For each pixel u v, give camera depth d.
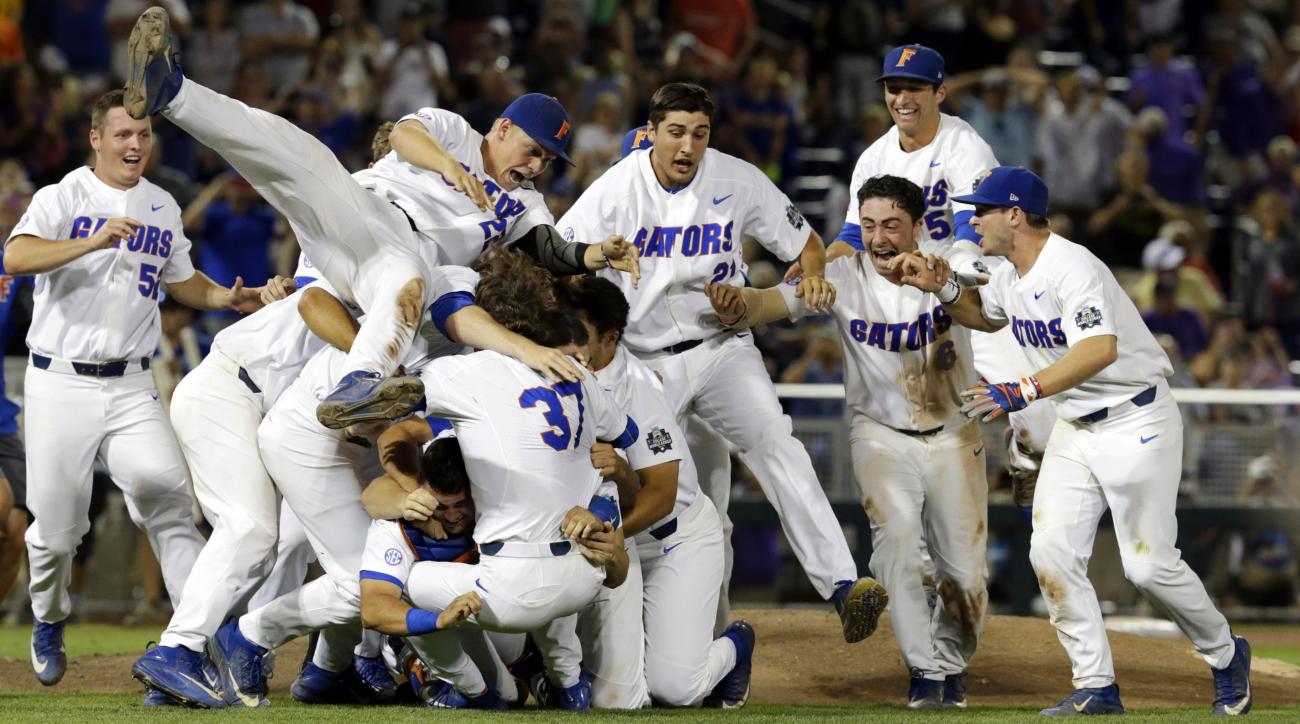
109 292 25.45
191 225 47.72
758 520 41.34
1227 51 65.19
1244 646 23.78
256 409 22.98
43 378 25.55
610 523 21.09
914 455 25.95
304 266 23.98
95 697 24.52
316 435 21.80
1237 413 41.53
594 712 22.28
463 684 21.83
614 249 23.12
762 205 26.08
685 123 24.81
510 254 22.08
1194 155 59.69
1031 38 65.62
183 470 26.06
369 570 21.08
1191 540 42.19
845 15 63.19
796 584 42.62
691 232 25.55
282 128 21.11
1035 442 29.11
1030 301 23.34
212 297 26.53
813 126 61.94
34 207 25.38
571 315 21.47
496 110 55.47
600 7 61.53
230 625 22.70
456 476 20.62
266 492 22.67
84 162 52.75
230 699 22.52
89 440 25.59
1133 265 57.41
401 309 21.09
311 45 57.97
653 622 24.05
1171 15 69.44
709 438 26.86
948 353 25.84
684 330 25.81
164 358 40.59
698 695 24.05
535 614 20.70
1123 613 42.06
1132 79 63.91
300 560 24.69
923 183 27.23
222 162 52.62
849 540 40.62
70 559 26.30
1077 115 58.19
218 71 56.97
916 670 25.45
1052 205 57.81
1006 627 31.55
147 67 19.86
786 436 25.69
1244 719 21.94
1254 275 57.41
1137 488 23.12
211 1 57.38
